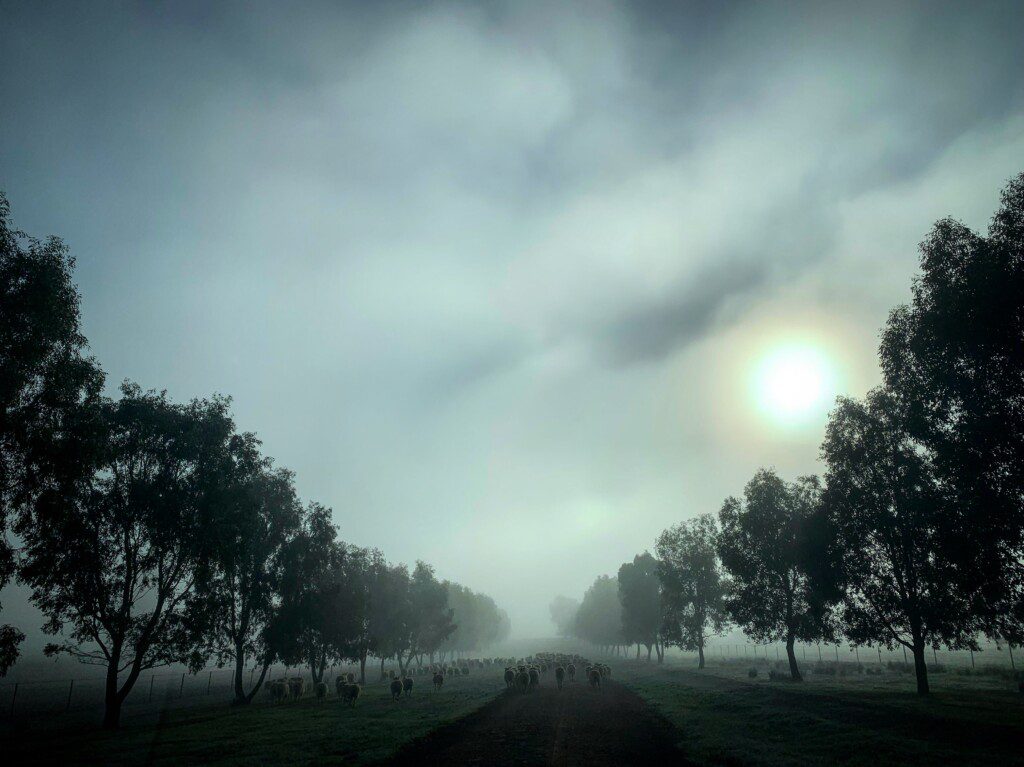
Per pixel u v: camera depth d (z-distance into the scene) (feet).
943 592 108.99
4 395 77.15
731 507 177.27
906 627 114.21
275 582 161.68
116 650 107.86
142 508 114.21
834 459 128.88
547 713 96.43
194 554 120.57
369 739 73.15
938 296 82.99
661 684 148.36
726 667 223.10
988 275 75.10
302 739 75.46
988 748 59.41
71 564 104.01
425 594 265.75
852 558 121.90
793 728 75.61
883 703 89.76
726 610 170.91
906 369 95.86
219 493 124.88
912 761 55.01
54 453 87.45
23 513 91.61
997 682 132.57
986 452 82.12
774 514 162.71
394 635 228.02
